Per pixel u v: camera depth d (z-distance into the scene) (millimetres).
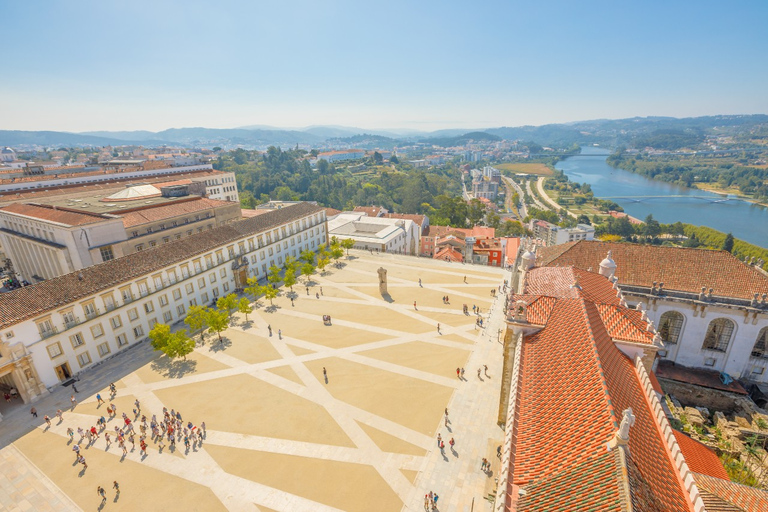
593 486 19609
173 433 47312
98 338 62781
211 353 65938
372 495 39219
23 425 49688
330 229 138375
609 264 52625
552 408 27234
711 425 48000
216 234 89188
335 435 47156
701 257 56438
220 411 51594
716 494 27438
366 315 79125
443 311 80312
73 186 133250
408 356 64000
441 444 44625
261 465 42906
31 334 54031
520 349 36219
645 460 21844
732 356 53875
